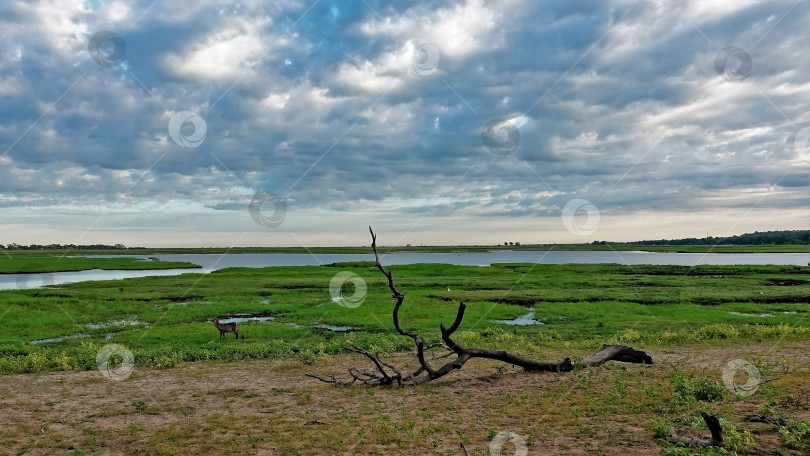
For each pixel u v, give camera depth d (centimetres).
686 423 809
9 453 768
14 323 2359
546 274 5488
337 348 1661
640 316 2531
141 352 1584
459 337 1834
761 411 838
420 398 1052
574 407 945
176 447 777
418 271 6091
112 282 4672
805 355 1424
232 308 2870
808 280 4547
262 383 1232
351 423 884
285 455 731
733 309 2805
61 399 1088
